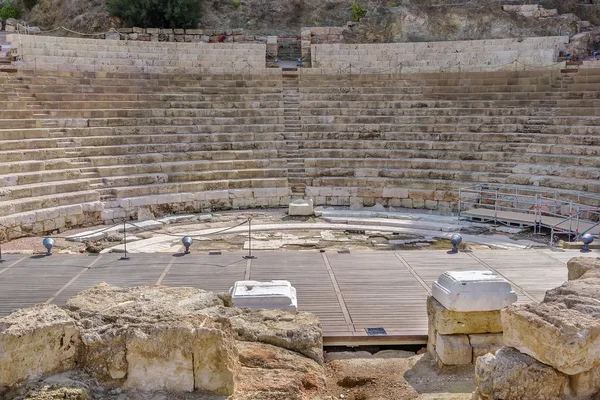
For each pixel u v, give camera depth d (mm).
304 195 21219
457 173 20578
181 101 24219
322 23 40156
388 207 20797
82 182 18484
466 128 22484
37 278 10945
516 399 5121
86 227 17766
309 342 6715
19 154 18266
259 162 21891
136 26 35750
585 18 34125
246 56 30250
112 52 28391
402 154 22078
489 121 22516
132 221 18484
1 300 9656
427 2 35844
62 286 10422
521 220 17094
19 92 22375
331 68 28203
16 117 20547
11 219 15789
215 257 12523
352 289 10117
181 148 21766
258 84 26188
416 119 23391
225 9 39938
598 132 20094
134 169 20031
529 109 22484
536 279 10656
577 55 29062
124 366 5250
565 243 13773
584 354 4934
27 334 5047
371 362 7582
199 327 5250
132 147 20969
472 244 15461
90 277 11000
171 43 29578
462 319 7137
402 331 8195
